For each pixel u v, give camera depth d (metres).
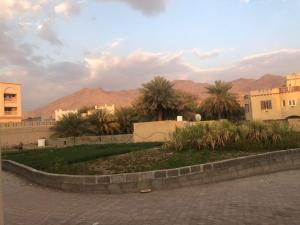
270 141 16.89
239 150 16.55
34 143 69.38
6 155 32.59
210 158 15.24
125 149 20.16
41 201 12.71
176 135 17.80
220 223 8.02
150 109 61.53
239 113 71.44
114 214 9.85
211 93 69.00
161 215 9.26
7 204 12.45
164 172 13.41
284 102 72.38
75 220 9.49
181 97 62.59
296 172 14.51
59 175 15.03
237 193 11.23
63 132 63.84
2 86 94.44
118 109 71.06
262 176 14.12
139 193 13.00
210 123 18.55
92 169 15.49
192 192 12.20
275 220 7.92
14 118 95.88
